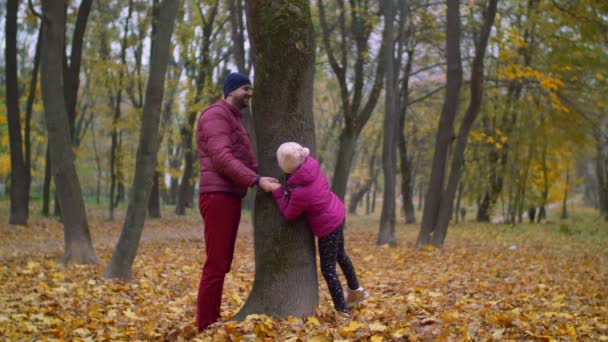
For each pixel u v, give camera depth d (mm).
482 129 26969
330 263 4617
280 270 4477
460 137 14484
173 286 8070
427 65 23922
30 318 5480
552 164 32219
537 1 16297
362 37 17156
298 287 4480
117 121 24703
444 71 23391
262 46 4457
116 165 25766
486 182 29281
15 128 19500
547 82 14859
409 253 13250
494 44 15359
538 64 18094
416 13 19328
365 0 17297
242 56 16016
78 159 33938
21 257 11570
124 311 5836
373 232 23438
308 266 4539
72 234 10258
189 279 8781
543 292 7379
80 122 35188
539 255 13250
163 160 29062
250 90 4656
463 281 8328
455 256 12586
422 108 33656
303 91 4496
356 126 18516
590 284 8453
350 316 4629
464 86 21953
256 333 4078
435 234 14570
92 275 8875
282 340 3938
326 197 4461
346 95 17578
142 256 12578
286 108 4473
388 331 4188
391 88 16266
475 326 4660
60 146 10164
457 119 27406
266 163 4523
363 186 50469
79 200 10328
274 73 4441
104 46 25125
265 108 4512
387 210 16422
